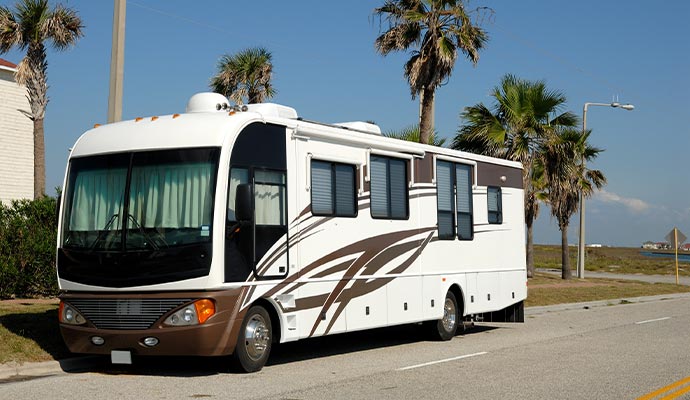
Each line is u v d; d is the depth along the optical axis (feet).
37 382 34.27
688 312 78.89
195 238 34.99
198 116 37.42
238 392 31.81
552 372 37.40
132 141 37.14
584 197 129.08
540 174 118.01
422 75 79.92
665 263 253.65
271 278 37.68
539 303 84.74
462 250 53.52
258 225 37.11
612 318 71.15
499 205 58.54
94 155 37.83
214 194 35.17
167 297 34.88
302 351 46.62
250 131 37.32
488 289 56.34
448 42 78.64
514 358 42.68
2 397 30.58
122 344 35.42
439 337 51.49
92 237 36.78
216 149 35.70
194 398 30.45
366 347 48.57
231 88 108.27
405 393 31.71
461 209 53.83
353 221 43.50
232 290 35.42
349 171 43.68
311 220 40.42
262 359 37.60
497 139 88.94
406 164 48.55
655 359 42.09
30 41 81.56
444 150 52.26
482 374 36.83
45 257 57.82
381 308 45.34
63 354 39.40
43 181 82.53
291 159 39.45
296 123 39.93
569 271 127.44
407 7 81.41
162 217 35.73
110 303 35.83
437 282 50.55
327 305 41.27
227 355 36.99
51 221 59.72
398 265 47.01
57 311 48.03
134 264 35.37
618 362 40.88
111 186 36.99
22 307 49.83
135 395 31.07
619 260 271.28
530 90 91.97
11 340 39.75
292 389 32.58
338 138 42.45
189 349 34.68
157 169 36.27
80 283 36.55
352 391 32.14
